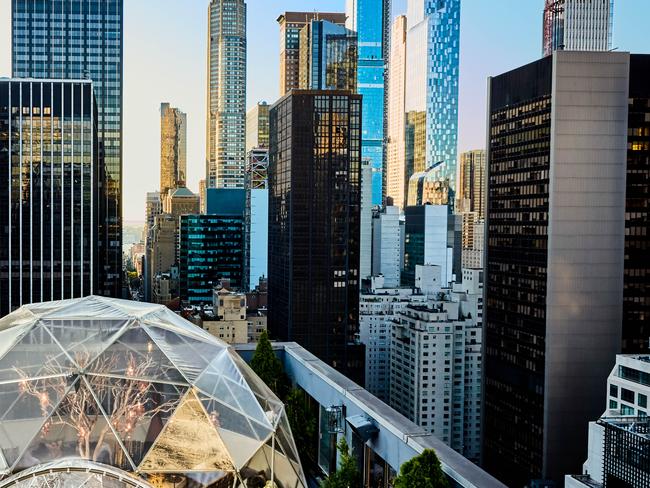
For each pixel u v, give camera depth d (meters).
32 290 179.62
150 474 23.08
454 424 158.25
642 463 44.84
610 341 123.12
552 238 121.44
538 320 125.44
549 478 122.06
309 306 180.88
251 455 25.25
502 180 140.38
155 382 25.17
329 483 32.69
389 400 178.88
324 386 40.28
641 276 124.62
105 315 28.69
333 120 181.50
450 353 157.12
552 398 122.12
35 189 179.25
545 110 124.31
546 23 180.50
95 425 23.28
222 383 26.73
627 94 121.75
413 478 26.44
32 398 23.50
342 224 182.12
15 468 21.98
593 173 121.75
